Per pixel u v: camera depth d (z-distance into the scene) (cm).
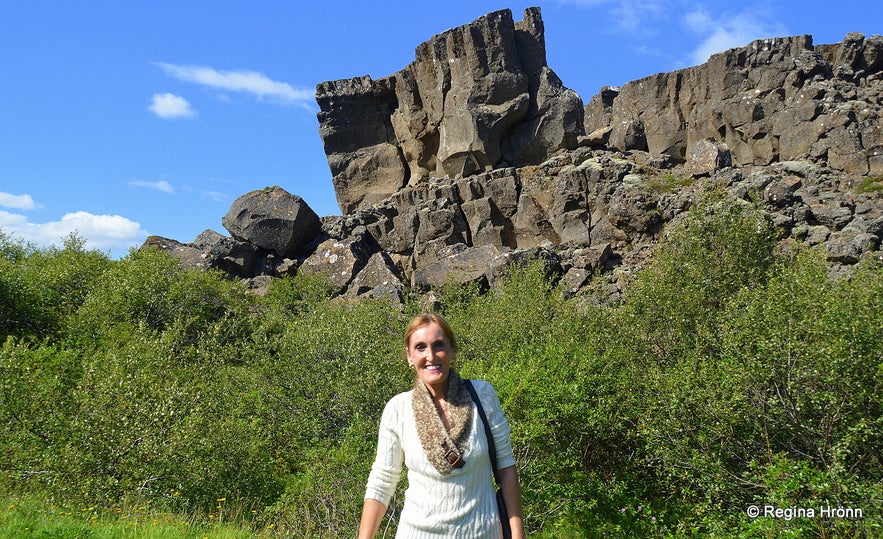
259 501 1323
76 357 1869
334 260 4197
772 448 1113
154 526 932
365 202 5141
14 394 1341
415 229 4541
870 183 3616
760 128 4162
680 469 1180
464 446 368
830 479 939
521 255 3725
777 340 1091
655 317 1712
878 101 4019
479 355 1975
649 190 3906
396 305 3588
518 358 1504
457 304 3095
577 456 1291
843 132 3834
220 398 1669
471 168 4731
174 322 2662
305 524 1071
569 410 1231
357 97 5228
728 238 1959
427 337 384
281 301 3722
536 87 4831
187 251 4306
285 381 1762
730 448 1138
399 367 1700
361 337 1852
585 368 1372
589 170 4184
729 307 1428
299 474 1353
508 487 379
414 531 368
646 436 1240
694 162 4153
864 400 1034
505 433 384
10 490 1198
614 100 4925
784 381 1102
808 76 4194
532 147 4750
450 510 364
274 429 1656
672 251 2028
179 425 1340
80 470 1211
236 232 4369
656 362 1575
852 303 1095
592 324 1697
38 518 883
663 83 4675
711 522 1078
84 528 856
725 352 1239
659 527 1198
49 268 3139
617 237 3966
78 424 1270
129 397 1348
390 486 391
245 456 1388
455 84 4819
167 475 1260
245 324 2908
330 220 4997
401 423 388
